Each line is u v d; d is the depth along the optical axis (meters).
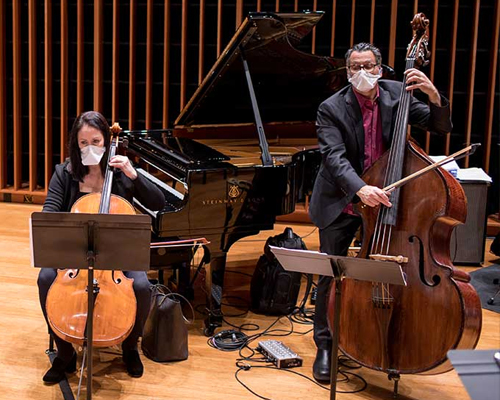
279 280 5.38
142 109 8.82
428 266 3.88
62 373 4.32
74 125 4.35
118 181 4.54
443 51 8.16
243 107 6.22
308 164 5.66
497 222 7.95
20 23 8.82
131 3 8.39
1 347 4.73
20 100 8.94
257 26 5.07
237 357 4.73
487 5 7.99
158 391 4.22
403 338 3.94
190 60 8.60
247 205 4.99
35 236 3.40
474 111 8.23
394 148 4.02
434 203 3.88
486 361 2.28
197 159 5.16
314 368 4.44
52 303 3.96
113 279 4.04
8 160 9.19
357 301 4.05
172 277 5.90
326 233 4.40
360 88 4.04
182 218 4.81
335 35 8.33
